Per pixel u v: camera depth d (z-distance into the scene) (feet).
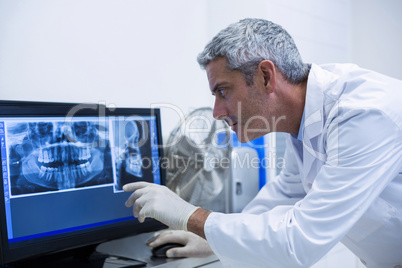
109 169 3.56
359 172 2.37
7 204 2.87
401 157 2.55
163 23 5.20
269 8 5.08
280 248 2.36
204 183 4.40
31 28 3.95
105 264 3.23
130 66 4.83
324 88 3.10
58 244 3.12
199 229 2.68
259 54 2.86
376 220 2.98
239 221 2.60
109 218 3.51
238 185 4.76
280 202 3.96
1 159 2.84
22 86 3.89
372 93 2.72
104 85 4.56
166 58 5.23
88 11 4.41
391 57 6.31
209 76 3.01
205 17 5.75
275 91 3.02
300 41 5.64
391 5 6.30
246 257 2.53
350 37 6.77
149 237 4.13
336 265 4.89
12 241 2.88
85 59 4.39
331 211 2.35
